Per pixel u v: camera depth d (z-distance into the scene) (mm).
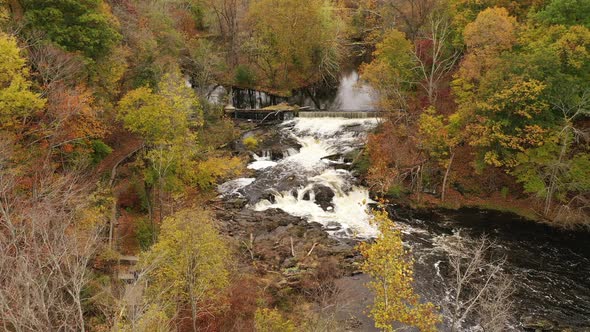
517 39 40219
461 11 50750
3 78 23812
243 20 77125
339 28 78062
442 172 42906
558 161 35125
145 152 35562
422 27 56688
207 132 52656
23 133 26672
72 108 28547
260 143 53375
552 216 37781
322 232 35750
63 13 32844
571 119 36062
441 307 26562
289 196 42406
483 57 39312
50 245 15891
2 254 14562
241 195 42344
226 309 23953
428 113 42469
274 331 21562
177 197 34250
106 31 35531
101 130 33750
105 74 37719
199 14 84438
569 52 35406
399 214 40156
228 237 33156
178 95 34938
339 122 56719
